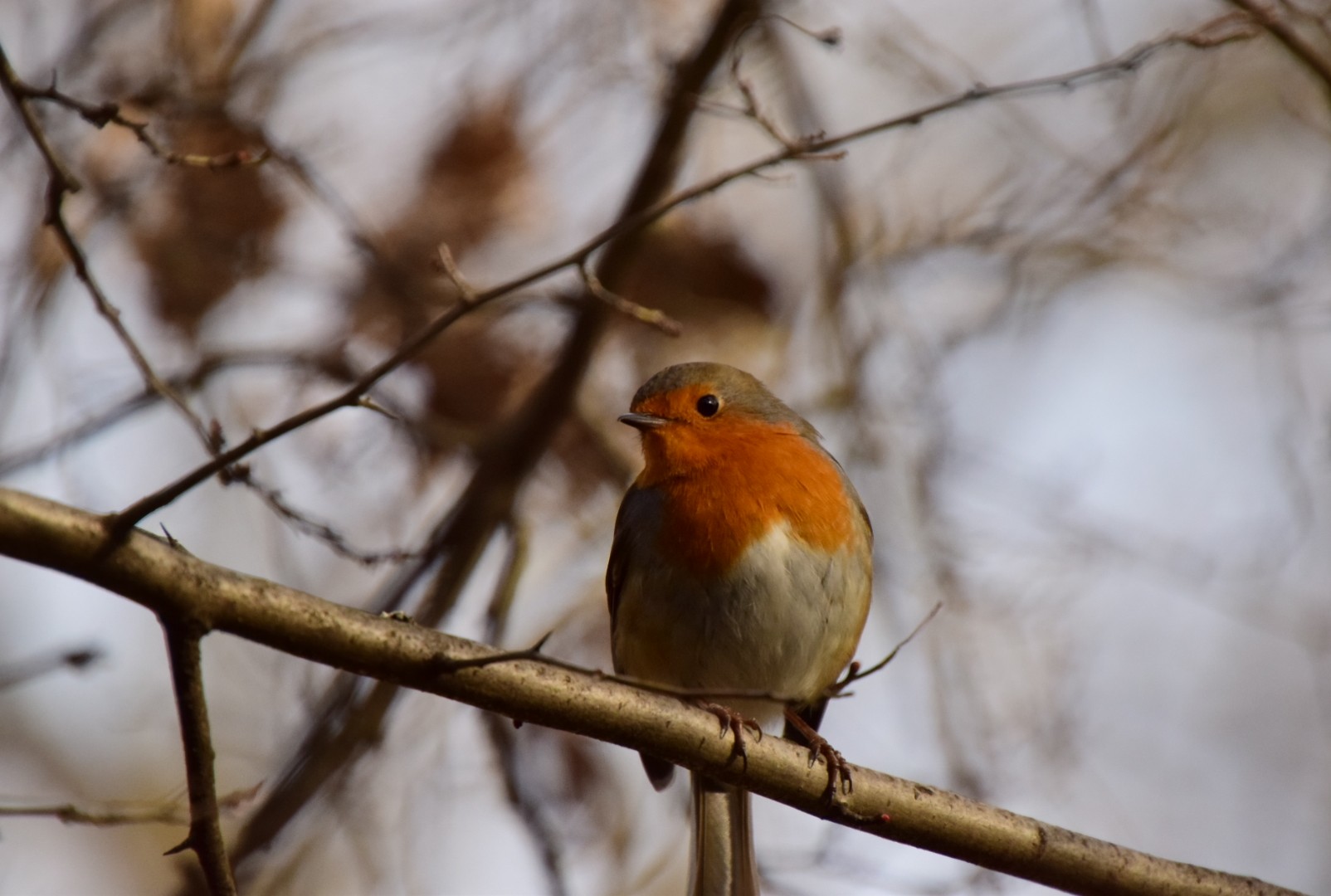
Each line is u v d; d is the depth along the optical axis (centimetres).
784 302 1284
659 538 895
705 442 904
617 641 945
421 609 1140
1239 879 779
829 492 907
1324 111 1350
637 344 1261
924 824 754
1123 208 1312
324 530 795
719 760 730
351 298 1191
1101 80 833
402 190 1214
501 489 1155
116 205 1064
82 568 553
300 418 582
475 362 1220
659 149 1118
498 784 1119
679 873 1200
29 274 1041
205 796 577
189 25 1095
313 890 1198
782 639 882
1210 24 874
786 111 1231
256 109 1127
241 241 1134
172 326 1145
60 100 655
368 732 1066
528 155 1210
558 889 1049
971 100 792
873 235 1270
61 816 604
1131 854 769
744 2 1080
